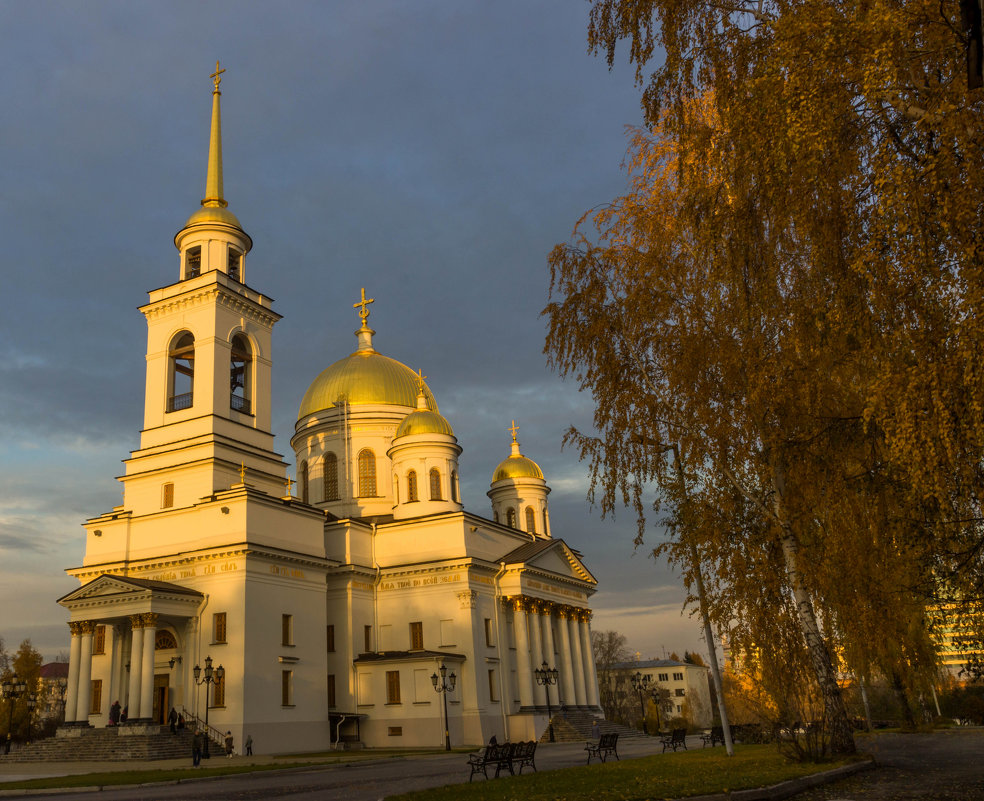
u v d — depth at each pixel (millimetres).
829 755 24578
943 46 12719
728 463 23297
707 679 164625
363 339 77625
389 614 60562
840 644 24359
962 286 11984
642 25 17969
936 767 24141
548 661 65000
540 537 75062
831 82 13125
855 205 14570
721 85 17047
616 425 25125
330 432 70562
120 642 50438
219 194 59875
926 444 11547
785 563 23250
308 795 24797
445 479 64188
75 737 45688
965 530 17391
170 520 51938
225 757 43719
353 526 60719
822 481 19859
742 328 21375
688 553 24922
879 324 13961
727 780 20906
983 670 26016
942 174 11703
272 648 48875
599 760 36656
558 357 26656
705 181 19438
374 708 56000
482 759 27812
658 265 24469
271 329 58969
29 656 86875
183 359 58469
